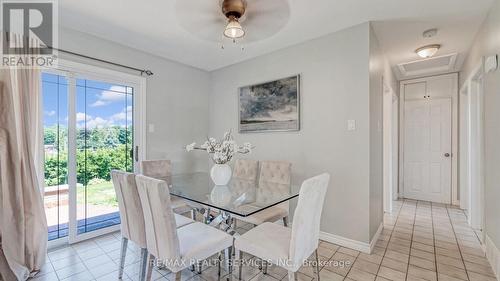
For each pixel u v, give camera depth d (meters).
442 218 3.45
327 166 2.72
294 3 2.09
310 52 2.87
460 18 2.39
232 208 1.81
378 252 2.42
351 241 2.52
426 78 4.41
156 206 1.49
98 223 2.85
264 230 1.87
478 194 3.04
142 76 3.25
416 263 2.19
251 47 3.11
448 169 4.23
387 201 3.67
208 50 3.22
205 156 4.11
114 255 2.36
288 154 3.09
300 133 2.96
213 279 1.96
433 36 2.79
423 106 4.44
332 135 2.69
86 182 2.75
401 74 4.31
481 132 2.56
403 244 2.60
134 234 1.77
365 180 2.44
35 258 2.09
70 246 2.55
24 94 2.12
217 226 2.24
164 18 2.39
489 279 1.95
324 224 2.73
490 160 2.17
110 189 2.97
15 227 1.98
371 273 2.03
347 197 2.56
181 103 3.75
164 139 3.53
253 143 3.50
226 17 2.04
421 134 4.46
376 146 2.73
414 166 4.54
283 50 3.13
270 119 3.28
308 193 1.51
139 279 1.78
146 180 1.55
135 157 3.21
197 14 2.23
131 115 3.19
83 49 2.70
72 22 2.47
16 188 1.99
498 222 1.97
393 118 4.55
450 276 1.98
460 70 4.00
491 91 2.14
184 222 2.06
